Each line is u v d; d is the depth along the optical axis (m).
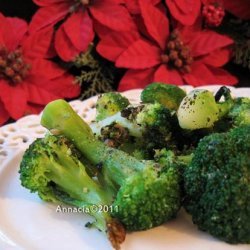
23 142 0.41
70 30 0.49
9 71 0.48
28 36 0.50
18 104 0.48
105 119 0.36
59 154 0.33
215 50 0.51
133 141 0.35
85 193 0.33
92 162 0.34
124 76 0.50
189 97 0.33
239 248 0.30
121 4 0.50
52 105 0.34
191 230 0.31
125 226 0.31
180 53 0.49
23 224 0.33
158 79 0.48
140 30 0.51
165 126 0.34
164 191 0.30
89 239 0.31
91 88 0.52
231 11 0.51
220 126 0.34
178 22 0.51
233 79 0.51
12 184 0.36
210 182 0.30
